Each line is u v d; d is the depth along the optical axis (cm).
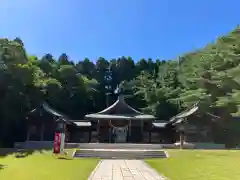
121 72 6831
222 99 3319
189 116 3353
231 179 1211
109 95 6028
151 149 2725
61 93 5116
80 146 2983
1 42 3497
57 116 3484
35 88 3859
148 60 7162
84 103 5484
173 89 5166
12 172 1324
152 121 3953
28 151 2511
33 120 3478
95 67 6812
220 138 3409
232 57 3369
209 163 1703
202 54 4534
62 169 1470
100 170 1485
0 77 3303
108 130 3850
